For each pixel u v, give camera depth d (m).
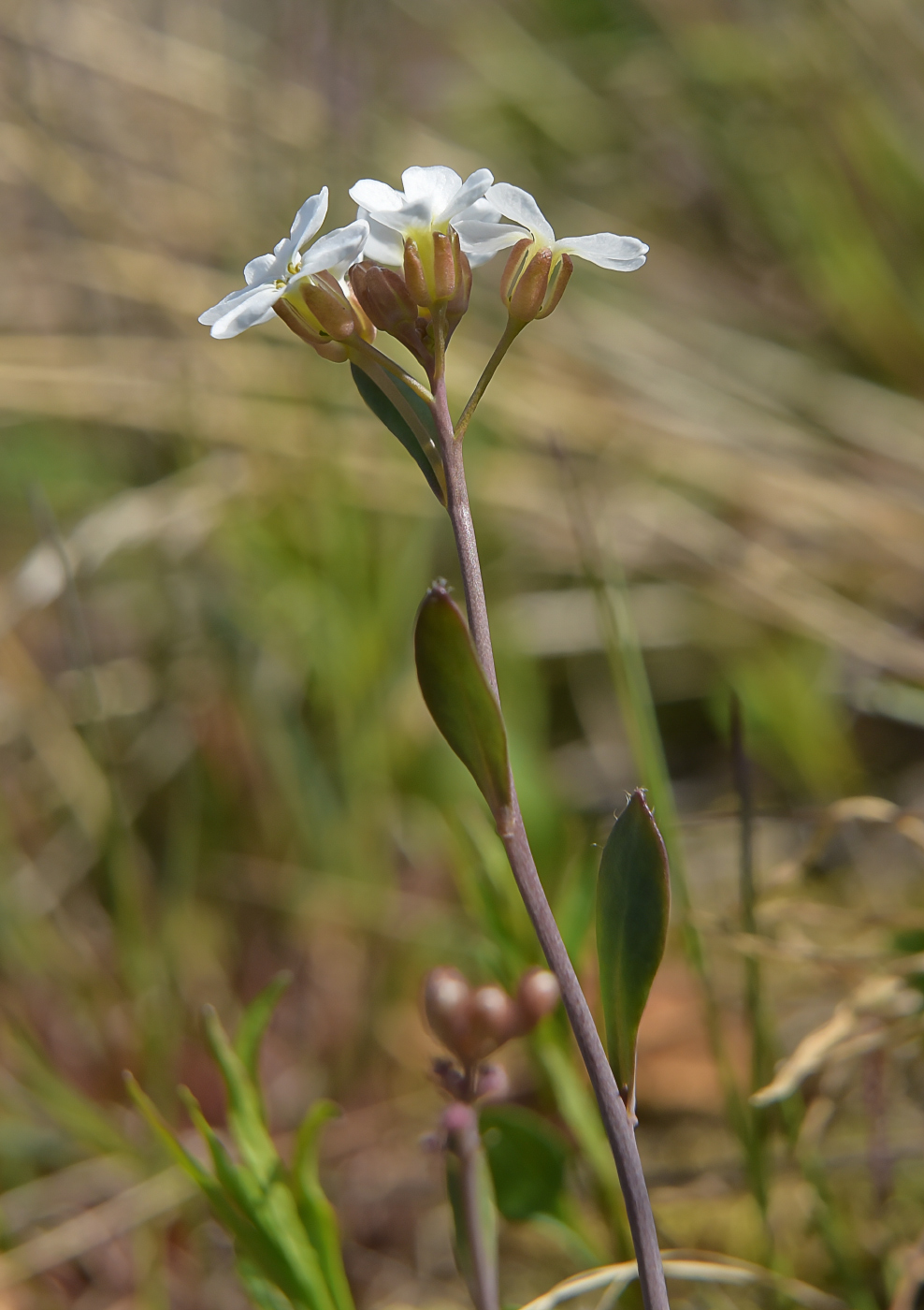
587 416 0.52
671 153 0.66
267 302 0.25
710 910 0.41
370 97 0.62
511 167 0.65
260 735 0.42
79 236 0.59
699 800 0.46
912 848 0.42
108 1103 0.36
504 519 0.50
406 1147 0.35
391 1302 0.33
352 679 0.42
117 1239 0.33
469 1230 0.28
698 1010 0.37
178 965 0.37
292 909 0.40
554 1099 0.32
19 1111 0.34
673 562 0.47
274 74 0.62
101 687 0.45
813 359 0.58
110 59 0.58
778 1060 0.33
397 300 0.25
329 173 0.55
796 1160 0.31
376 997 0.37
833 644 0.44
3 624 0.43
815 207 0.58
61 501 0.53
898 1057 0.33
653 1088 0.36
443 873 0.41
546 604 0.49
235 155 0.58
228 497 0.46
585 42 0.68
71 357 0.53
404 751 0.43
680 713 0.49
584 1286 0.29
